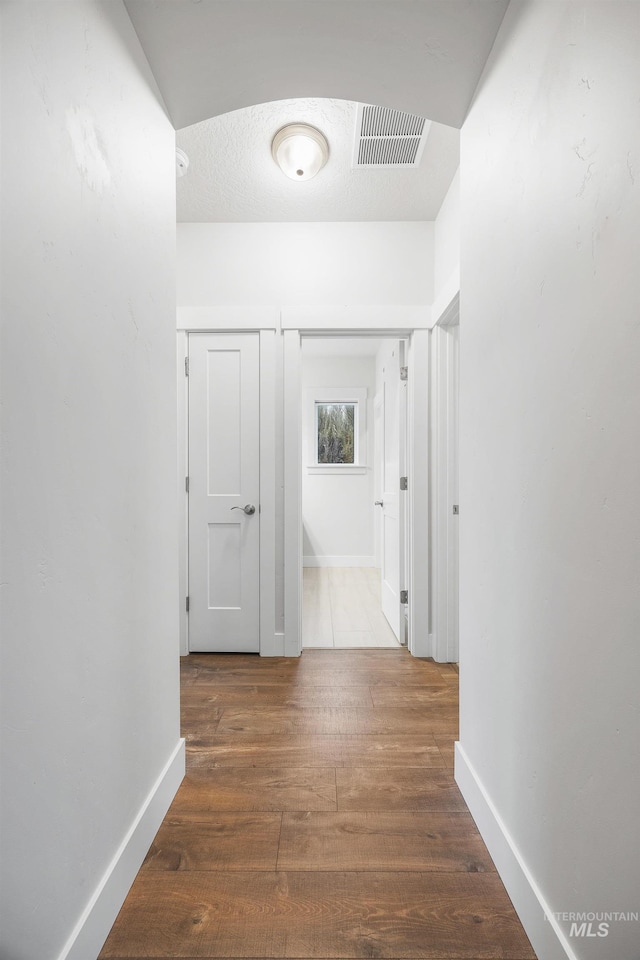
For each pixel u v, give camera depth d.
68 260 0.95
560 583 0.97
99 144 1.10
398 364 3.15
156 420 1.47
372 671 2.68
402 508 3.10
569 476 0.94
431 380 2.88
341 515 5.92
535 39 1.10
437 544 2.83
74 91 0.98
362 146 2.20
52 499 0.89
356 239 2.88
